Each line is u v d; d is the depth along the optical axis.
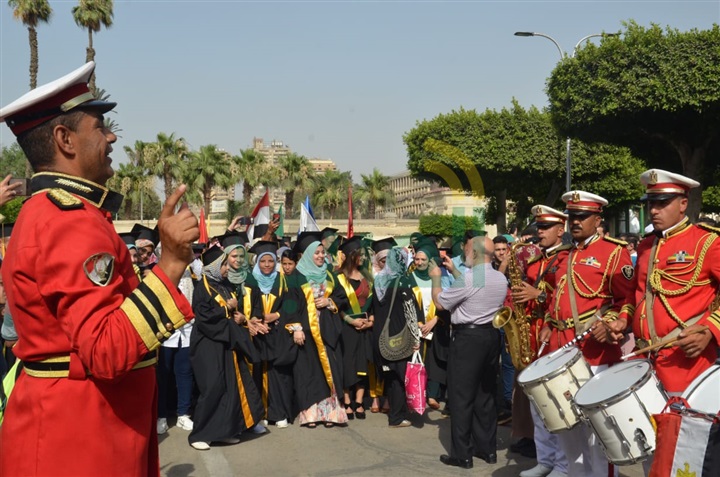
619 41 16.28
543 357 4.80
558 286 5.15
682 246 4.38
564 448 4.91
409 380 6.70
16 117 2.20
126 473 2.13
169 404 7.73
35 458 2.04
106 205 2.24
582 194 5.09
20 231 2.09
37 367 2.10
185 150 47.41
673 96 15.37
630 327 5.23
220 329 6.45
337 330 7.39
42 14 33.22
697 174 17.22
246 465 5.98
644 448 3.72
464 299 5.58
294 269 7.37
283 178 48.25
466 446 5.76
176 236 2.04
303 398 7.20
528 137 25.83
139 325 1.95
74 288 1.93
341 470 5.81
